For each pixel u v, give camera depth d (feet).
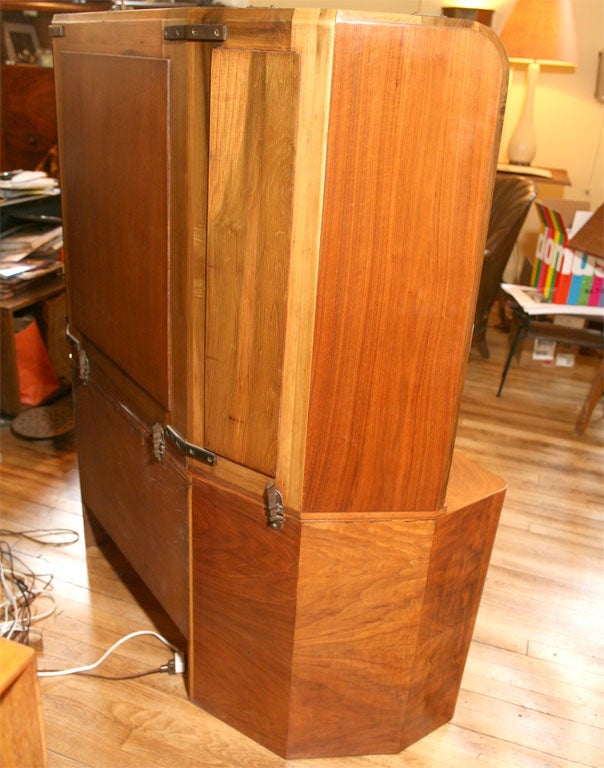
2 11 10.77
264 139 3.61
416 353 3.96
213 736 5.36
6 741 3.33
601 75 14.17
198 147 3.89
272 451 4.23
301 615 4.55
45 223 10.13
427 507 4.39
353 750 5.24
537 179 13.46
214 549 4.80
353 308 3.82
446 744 5.45
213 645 5.19
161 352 4.66
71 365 6.40
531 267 14.10
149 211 4.40
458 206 3.68
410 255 3.75
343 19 3.27
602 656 6.46
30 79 10.78
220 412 4.39
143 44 4.14
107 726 5.39
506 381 12.53
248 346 4.09
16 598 6.60
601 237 10.94
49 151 11.14
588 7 14.17
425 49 3.36
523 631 6.68
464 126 3.52
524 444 10.33
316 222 3.61
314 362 3.91
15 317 10.03
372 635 4.72
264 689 5.01
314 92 3.40
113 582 6.94
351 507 4.31
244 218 3.83
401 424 4.13
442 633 5.00
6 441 9.27
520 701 5.90
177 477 4.88
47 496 8.21
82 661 5.98
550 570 7.57
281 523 4.33
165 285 4.42
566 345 13.37
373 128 3.47
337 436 4.10
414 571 4.54
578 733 5.64
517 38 13.24
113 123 4.60
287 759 5.19
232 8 3.57
